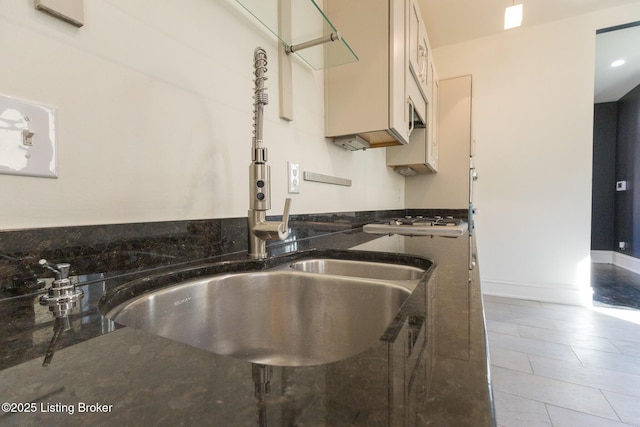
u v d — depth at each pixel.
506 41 2.88
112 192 0.57
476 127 3.00
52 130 0.48
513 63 2.86
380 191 2.29
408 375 0.22
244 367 0.24
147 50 0.64
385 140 1.54
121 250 0.57
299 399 0.19
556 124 2.74
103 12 0.56
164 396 0.20
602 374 1.56
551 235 2.78
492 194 2.96
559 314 2.43
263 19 0.94
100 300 0.43
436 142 2.75
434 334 0.30
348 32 1.33
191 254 0.71
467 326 0.32
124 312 0.48
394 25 1.26
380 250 0.92
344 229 1.60
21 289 0.44
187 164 0.72
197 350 0.27
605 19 2.57
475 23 2.70
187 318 0.60
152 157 0.64
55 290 0.43
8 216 0.44
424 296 0.45
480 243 3.00
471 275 0.60
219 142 0.81
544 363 1.68
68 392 0.21
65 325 0.34
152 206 0.64
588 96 2.65
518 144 2.87
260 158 0.79
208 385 0.21
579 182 2.68
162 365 0.24
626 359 1.71
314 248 0.97
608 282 3.41
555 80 2.74
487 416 0.17
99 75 0.55
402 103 1.41
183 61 0.72
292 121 1.15
